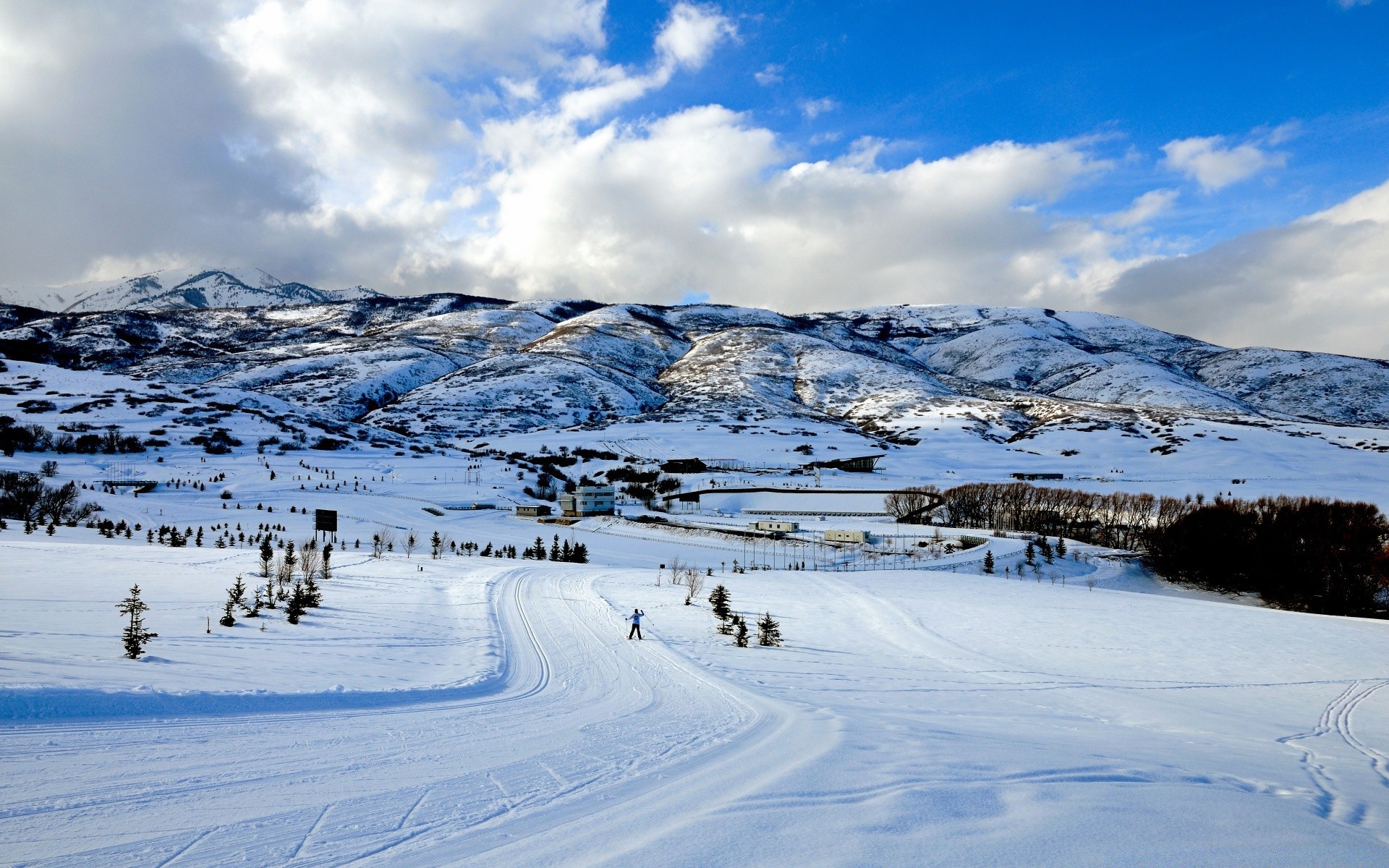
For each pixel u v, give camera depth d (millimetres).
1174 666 38250
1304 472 190500
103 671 20188
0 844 9680
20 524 88625
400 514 128500
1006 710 25719
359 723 17625
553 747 16141
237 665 23609
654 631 38875
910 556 94250
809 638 41156
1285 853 10562
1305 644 45438
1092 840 10594
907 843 10203
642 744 16641
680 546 107062
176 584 45219
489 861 9648
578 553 88438
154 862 9422
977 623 48562
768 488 164250
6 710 15148
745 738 17328
